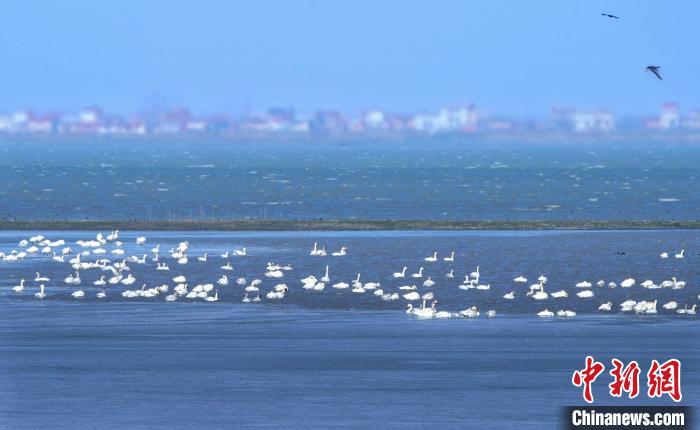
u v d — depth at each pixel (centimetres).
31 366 5700
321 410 4950
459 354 5888
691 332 6378
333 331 6444
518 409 4984
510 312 6956
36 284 7925
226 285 7819
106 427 4734
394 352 5934
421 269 8081
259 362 5744
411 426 4738
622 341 6169
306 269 8475
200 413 4909
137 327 6562
